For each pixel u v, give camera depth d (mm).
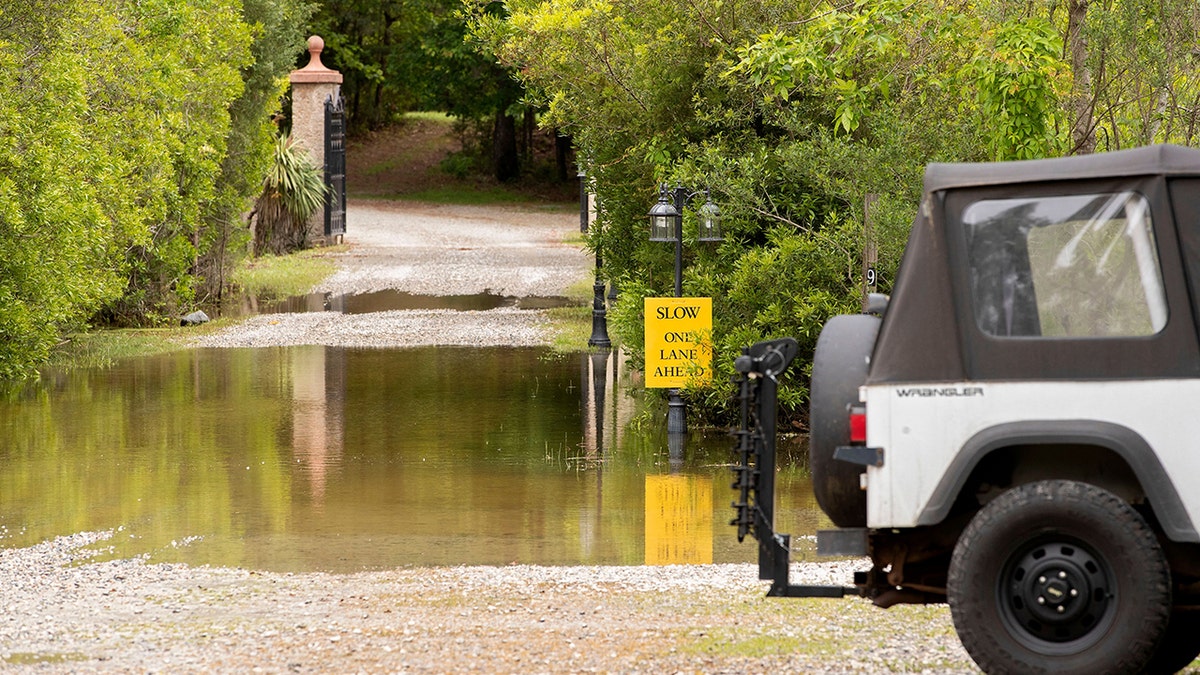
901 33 37188
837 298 36969
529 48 46688
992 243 14352
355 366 50344
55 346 53344
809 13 41219
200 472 32281
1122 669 13406
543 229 123562
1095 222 14234
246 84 72500
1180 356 13836
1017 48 33281
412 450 35125
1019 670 13617
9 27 43719
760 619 18859
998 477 14688
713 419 39531
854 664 16078
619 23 44781
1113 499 13578
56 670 16016
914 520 14211
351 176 165375
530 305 69750
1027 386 14023
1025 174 14422
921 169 34594
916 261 14461
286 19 80562
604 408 41750
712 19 41781
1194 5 31531
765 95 38312
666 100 44031
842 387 15070
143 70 52875
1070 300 14188
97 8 48219
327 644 17422
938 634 17797
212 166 61031
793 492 29891
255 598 20781
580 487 30781
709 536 25984
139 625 18750
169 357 52656
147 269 58750
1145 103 34344
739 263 38156
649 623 18641
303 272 85375
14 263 44125
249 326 61781
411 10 164375
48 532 26391
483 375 48188
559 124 49562
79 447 35250
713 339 37719
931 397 14211
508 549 24984
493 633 17969
